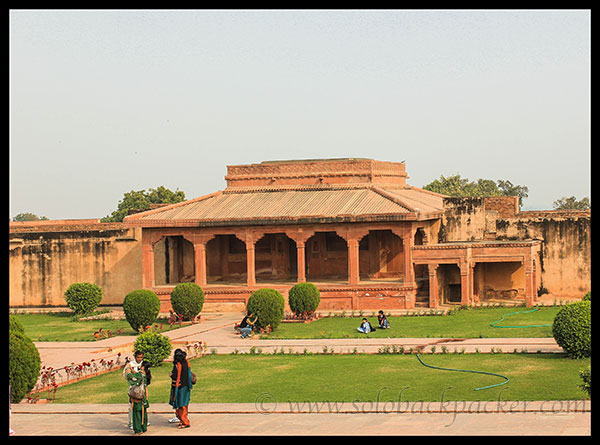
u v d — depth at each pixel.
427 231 36.78
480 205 37.28
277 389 18.89
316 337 27.19
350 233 34.91
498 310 33.12
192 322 32.72
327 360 22.59
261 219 35.53
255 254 39.34
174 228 36.84
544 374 19.16
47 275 41.88
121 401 18.55
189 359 23.73
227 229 36.34
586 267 35.69
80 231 41.62
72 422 16.06
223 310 36.31
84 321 35.69
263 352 24.41
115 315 36.91
